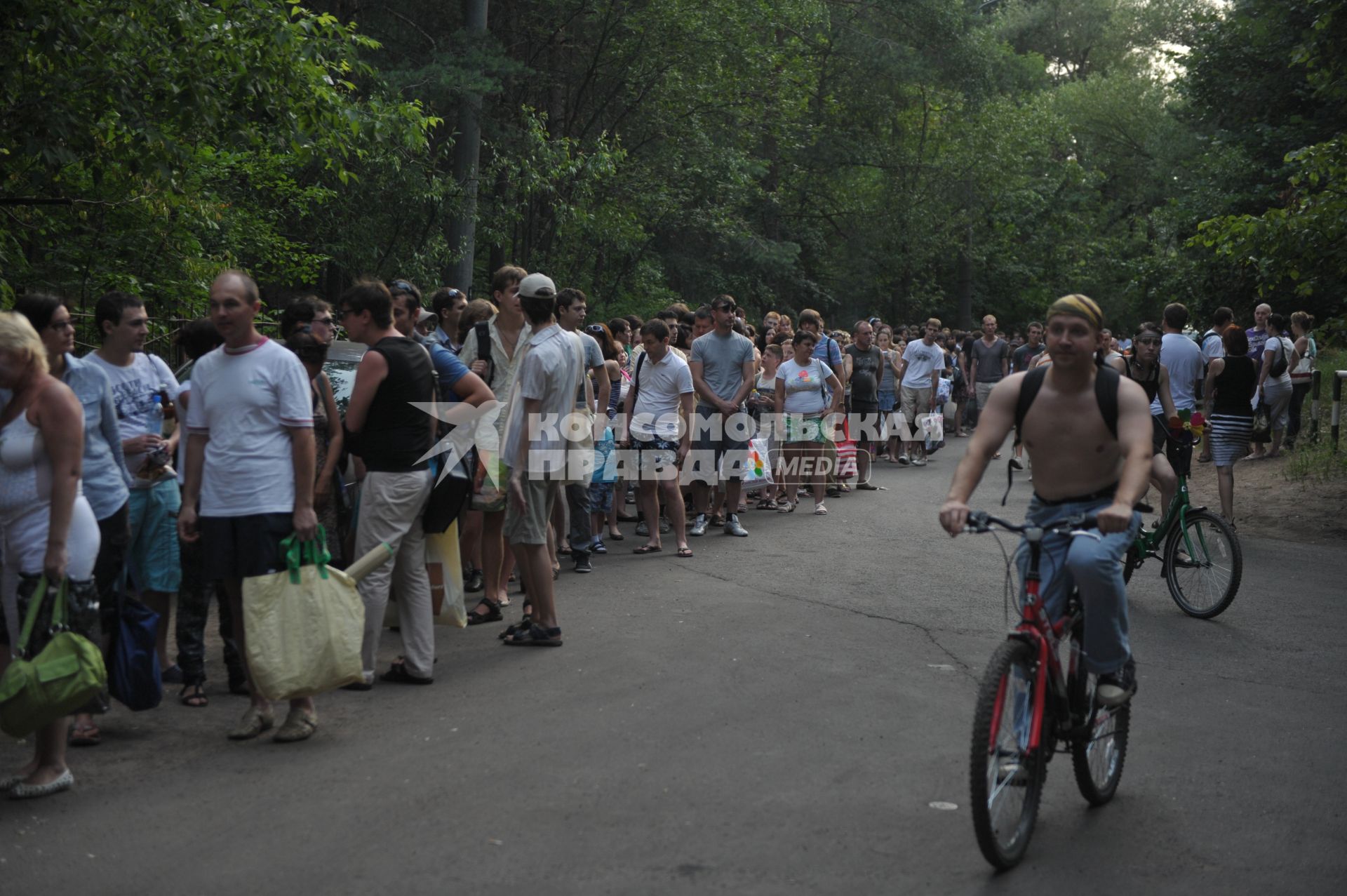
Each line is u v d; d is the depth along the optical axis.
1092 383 4.37
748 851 4.16
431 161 18.72
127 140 9.56
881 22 35.03
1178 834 4.42
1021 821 4.17
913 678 6.34
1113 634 4.36
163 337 11.10
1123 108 48.53
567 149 20.77
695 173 26.50
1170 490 7.77
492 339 7.75
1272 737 5.55
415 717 5.65
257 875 3.97
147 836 4.29
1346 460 14.21
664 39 23.89
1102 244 45.81
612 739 5.32
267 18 9.48
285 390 5.30
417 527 6.24
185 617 5.87
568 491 9.21
